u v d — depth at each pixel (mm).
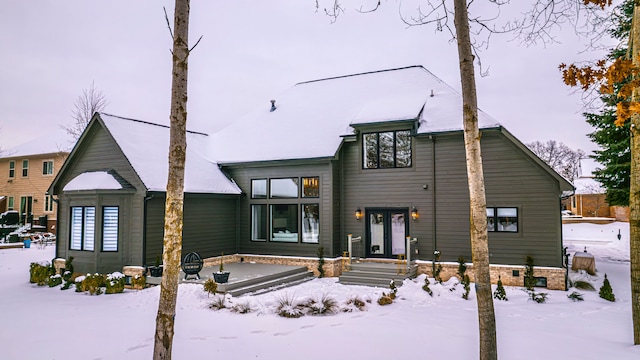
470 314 10594
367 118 16609
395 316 10359
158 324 5461
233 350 7688
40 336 8570
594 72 6223
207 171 18109
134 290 13656
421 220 15852
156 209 15219
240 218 18625
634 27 7223
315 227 17203
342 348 7797
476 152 5930
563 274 13539
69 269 15367
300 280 15781
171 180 5645
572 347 7809
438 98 17266
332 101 20391
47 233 30562
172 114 5676
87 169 16734
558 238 13750
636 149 7645
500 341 8242
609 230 34781
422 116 16375
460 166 15336
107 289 13055
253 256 18172
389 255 16594
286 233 17797
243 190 18656
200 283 13320
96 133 16547
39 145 35562
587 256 15648
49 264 16344
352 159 17203
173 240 5574
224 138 21109
